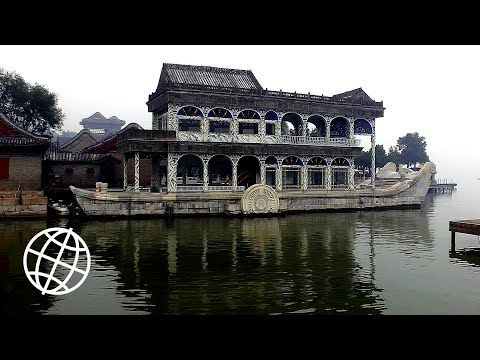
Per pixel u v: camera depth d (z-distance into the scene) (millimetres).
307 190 53969
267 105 51562
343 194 53750
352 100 56344
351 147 55969
